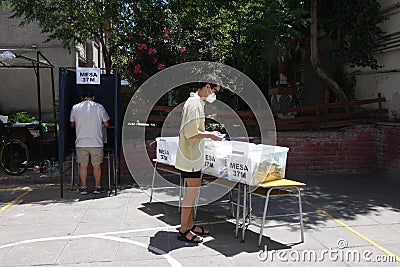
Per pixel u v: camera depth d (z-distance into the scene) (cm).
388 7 888
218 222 511
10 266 376
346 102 880
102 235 459
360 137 842
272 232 471
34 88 1334
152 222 506
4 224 496
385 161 819
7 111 1327
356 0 912
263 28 827
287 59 1066
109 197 632
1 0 900
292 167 823
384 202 607
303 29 1017
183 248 421
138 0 843
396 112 862
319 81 1147
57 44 1309
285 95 1080
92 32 907
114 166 682
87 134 638
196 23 934
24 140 855
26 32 1297
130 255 403
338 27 942
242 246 428
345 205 590
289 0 944
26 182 735
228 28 943
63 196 639
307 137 824
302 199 625
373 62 927
